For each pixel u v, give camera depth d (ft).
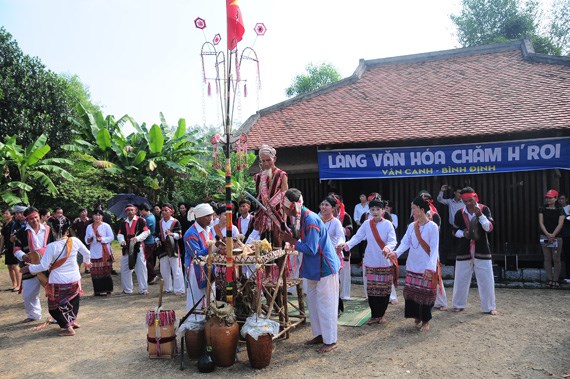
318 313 17.13
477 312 21.85
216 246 17.76
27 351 17.93
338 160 33.76
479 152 30.71
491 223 21.06
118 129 62.39
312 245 16.26
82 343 18.79
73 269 20.13
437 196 32.53
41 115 62.49
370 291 20.30
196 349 16.06
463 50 44.91
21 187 48.96
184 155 60.23
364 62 47.93
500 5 93.30
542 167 29.40
